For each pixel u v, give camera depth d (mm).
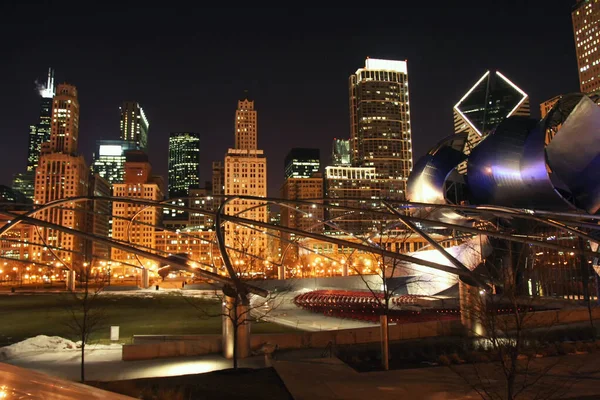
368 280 78188
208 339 29297
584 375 20375
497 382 19438
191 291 96312
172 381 20406
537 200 61312
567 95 57312
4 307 64812
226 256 33094
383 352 23078
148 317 51188
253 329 41000
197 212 51594
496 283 30938
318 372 21562
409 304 56469
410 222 48562
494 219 67500
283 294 75500
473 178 69688
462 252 66062
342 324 43281
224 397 17594
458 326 30688
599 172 57938
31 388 5109
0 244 194125
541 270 51812
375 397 17562
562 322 33938
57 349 31422
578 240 55031
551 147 58844
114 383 20047
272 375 21297
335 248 187750
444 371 21656
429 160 75562
